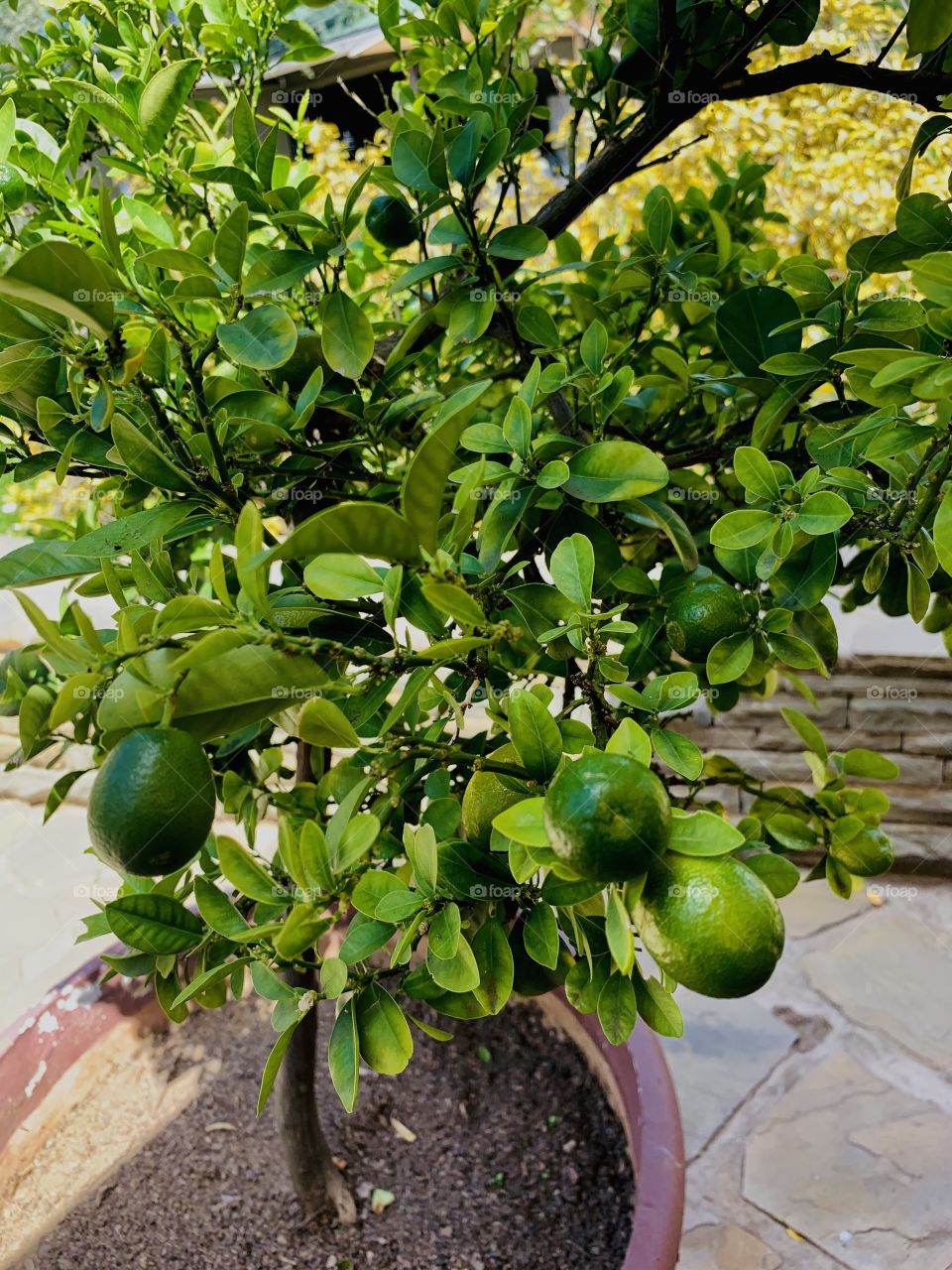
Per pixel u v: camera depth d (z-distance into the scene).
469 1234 1.59
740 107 2.94
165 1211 1.62
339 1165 1.72
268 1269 1.54
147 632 0.86
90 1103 1.77
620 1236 1.55
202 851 1.27
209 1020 2.00
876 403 0.88
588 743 0.88
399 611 0.91
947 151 2.58
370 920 0.95
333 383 1.22
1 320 0.90
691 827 0.75
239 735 1.16
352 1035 0.87
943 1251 1.85
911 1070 2.26
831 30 2.65
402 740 0.86
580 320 1.45
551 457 1.07
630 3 1.29
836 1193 1.98
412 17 1.41
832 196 2.96
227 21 1.38
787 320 1.19
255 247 1.27
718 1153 2.09
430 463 0.72
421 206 1.21
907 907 2.76
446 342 1.16
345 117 3.60
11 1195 1.59
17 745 3.29
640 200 3.12
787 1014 2.44
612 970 0.90
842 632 2.73
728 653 1.03
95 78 1.33
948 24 1.03
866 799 1.24
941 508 0.81
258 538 0.75
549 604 0.98
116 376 0.90
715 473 1.37
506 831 0.77
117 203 1.24
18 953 2.68
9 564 0.96
